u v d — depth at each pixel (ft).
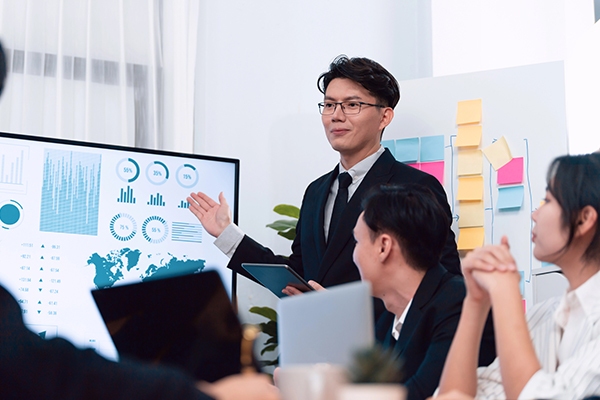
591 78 9.43
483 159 10.19
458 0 11.84
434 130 10.46
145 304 4.19
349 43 12.11
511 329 4.06
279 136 11.74
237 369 3.70
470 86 10.39
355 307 3.72
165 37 11.13
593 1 11.29
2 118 10.19
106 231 9.51
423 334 5.42
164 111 10.95
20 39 10.42
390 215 5.69
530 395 3.88
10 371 3.00
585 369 4.00
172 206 9.88
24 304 9.01
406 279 5.72
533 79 10.14
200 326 3.91
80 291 9.26
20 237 9.12
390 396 2.40
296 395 2.79
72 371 3.02
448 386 4.37
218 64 11.60
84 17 10.73
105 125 10.62
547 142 9.97
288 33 11.97
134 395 2.98
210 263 9.91
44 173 9.33
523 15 11.67
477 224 10.05
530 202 9.91
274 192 11.61
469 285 4.45
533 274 9.07
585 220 4.33
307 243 9.27
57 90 10.45
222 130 11.50
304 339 3.98
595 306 4.33
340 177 9.25
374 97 9.34
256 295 11.30
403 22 12.17
